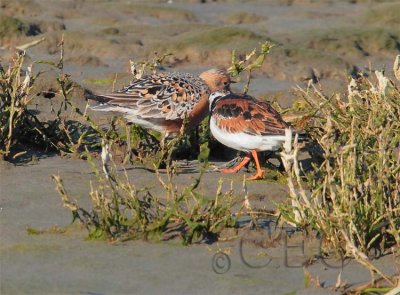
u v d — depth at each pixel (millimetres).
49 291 8531
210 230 10109
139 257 9484
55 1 30734
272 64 22047
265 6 34281
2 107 13305
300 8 34094
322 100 14031
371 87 13094
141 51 23531
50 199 11297
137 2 32750
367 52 25188
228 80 14227
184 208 11078
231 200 10703
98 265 9234
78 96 16953
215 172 13055
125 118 13812
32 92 16547
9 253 9461
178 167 13195
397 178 10242
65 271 9039
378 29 26312
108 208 10125
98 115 15734
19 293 8453
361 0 35750
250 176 12867
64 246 9695
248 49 23031
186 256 9570
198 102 13789
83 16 29141
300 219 10156
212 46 23312
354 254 9211
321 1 35219
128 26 26938
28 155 13328
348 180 9977
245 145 12641
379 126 11547
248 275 9156
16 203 11109
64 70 20609
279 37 25188
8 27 24281
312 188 10711
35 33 25141
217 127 12898
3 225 10281
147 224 10047
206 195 11820
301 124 13273
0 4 28406
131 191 10133
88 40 23797
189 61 22938
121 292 8594
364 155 10750
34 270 9039
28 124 13742
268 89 19719
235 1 34656
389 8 30250
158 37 25844
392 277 9055
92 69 21062
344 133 12500
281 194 11898
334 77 22172
